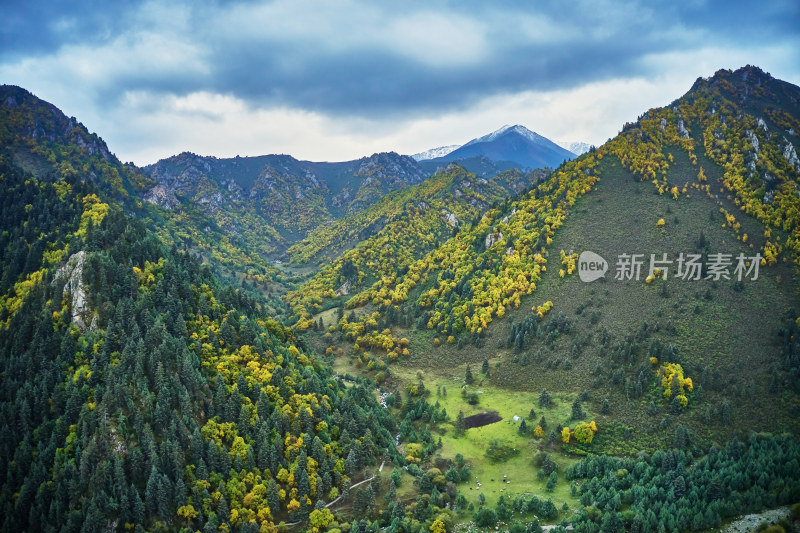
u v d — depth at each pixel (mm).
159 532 130250
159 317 172375
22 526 131500
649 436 175000
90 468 135875
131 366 156000
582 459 171750
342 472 159750
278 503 143625
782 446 157750
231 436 153875
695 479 150250
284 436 160875
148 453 139750
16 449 140625
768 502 137750
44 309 172000
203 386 161500
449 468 171500
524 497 156625
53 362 158375
